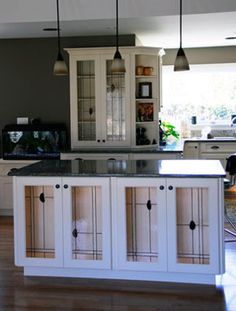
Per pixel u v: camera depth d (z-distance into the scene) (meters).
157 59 6.44
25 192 3.95
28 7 5.36
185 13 5.11
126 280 3.90
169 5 5.14
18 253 3.97
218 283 3.79
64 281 3.90
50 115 6.63
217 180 3.61
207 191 3.75
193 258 3.82
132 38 6.37
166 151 6.05
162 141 7.30
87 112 6.39
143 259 3.89
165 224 3.72
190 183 3.65
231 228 5.53
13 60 6.64
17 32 6.11
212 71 8.17
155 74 6.44
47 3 5.33
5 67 6.66
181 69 4.19
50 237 4.06
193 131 8.24
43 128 6.43
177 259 3.75
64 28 5.84
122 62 4.31
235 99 8.21
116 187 3.77
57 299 3.53
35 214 4.07
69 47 6.52
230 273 3.99
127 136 6.25
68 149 6.54
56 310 3.33
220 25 5.78
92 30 6.01
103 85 6.23
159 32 6.25
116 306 3.39
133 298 3.53
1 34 6.25
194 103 8.33
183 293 3.61
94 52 6.20
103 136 6.30
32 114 6.66
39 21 5.37
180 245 3.87
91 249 3.98
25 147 6.46
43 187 4.02
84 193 3.96
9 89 6.68
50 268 4.01
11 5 5.38
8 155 6.48
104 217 3.81
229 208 6.54
